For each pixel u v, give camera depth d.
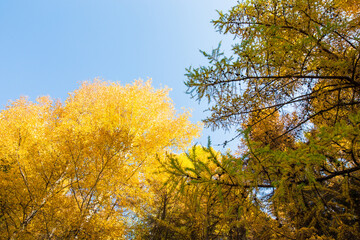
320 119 2.48
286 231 1.91
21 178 4.54
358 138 1.22
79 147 4.31
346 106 2.21
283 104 2.28
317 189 1.46
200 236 2.74
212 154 1.42
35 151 4.45
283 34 2.36
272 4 2.33
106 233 3.84
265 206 1.69
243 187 1.41
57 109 6.65
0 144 4.45
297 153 1.23
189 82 2.16
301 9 2.10
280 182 1.27
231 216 1.65
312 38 1.72
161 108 6.56
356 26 2.08
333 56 2.00
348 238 1.76
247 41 1.83
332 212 1.64
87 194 4.16
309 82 2.28
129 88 6.37
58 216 3.94
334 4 2.06
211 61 2.01
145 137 5.23
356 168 1.39
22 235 3.89
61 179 4.79
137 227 5.20
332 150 1.39
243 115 2.52
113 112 5.43
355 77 2.00
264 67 1.99
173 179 1.56
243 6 2.46
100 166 4.41
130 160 4.88
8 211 4.38
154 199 5.30
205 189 1.56
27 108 6.13
